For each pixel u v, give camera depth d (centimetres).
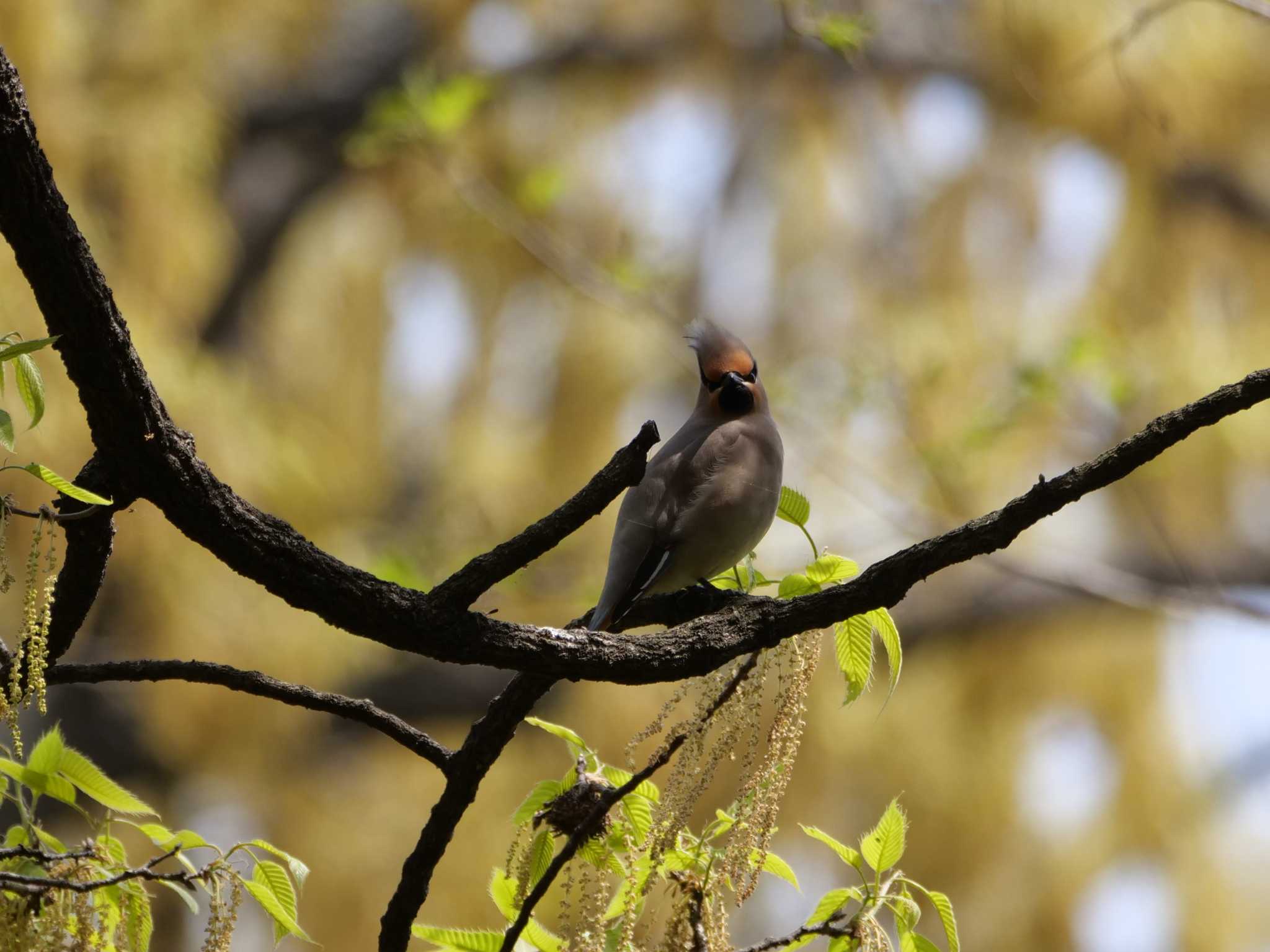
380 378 1467
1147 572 1373
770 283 1372
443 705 1464
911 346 1237
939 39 1415
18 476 993
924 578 386
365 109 1606
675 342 1313
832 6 1341
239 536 355
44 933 357
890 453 1270
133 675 396
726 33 1449
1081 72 1270
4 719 320
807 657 398
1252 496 1409
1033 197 1361
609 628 557
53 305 322
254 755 1263
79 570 368
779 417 1159
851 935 395
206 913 960
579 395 1346
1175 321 1337
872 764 1324
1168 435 368
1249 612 1149
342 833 1339
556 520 372
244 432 1217
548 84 1466
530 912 390
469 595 371
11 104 301
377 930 1318
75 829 1288
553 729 421
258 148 1603
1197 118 1320
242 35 1442
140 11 1277
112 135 1207
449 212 1357
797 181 1402
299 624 1223
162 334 1201
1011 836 1340
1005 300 1338
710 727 396
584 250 1362
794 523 427
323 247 1537
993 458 1249
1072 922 1315
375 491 1412
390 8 1728
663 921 436
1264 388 365
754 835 381
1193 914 1327
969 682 1425
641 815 408
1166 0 1095
